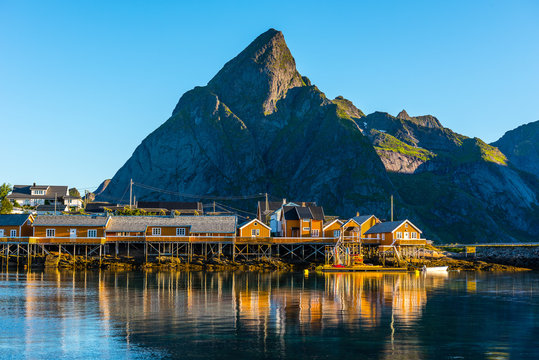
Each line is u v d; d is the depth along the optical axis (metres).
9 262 109.56
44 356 36.06
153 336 41.28
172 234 114.50
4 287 71.00
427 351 37.66
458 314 51.72
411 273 105.44
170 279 84.19
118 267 106.06
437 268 114.50
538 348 38.72
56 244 110.81
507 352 37.69
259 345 38.75
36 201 194.12
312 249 121.69
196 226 114.94
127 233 114.06
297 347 38.22
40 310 52.22
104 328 43.94
